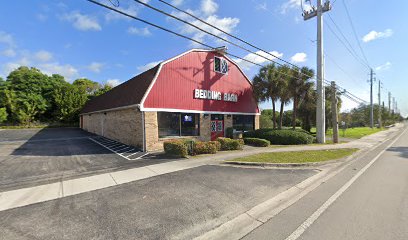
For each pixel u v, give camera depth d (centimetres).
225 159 1030
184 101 1614
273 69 2073
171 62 1541
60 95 3828
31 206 505
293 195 584
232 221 434
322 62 1883
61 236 378
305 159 1042
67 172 814
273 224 422
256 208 496
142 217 447
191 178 726
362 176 779
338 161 1056
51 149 1391
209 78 1827
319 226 410
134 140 1468
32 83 3916
